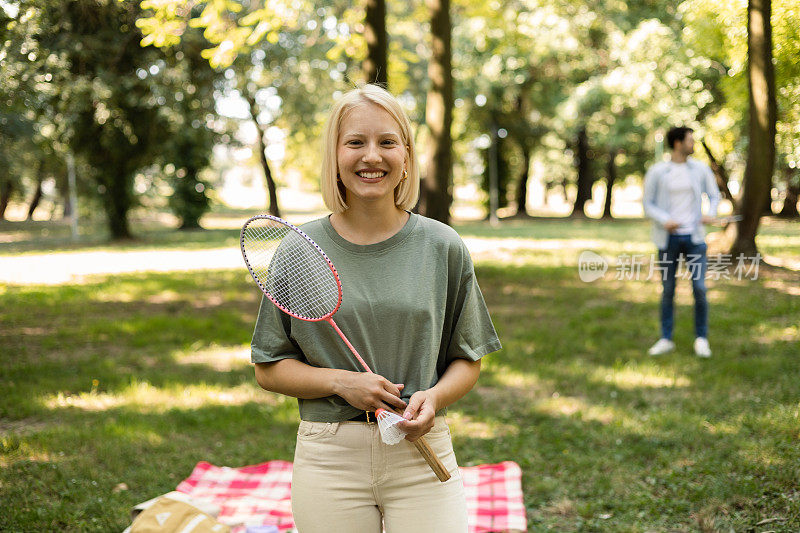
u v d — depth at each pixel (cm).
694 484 418
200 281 1362
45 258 1867
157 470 465
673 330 805
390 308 212
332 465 214
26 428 551
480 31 2362
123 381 669
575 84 2867
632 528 372
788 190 1853
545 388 634
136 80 1465
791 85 1020
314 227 223
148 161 2011
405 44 2753
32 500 414
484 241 2177
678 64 2023
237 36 843
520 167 4016
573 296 1101
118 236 2523
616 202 6838
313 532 216
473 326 227
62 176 3156
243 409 585
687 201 689
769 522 364
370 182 212
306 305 216
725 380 621
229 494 432
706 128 1877
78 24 1195
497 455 484
